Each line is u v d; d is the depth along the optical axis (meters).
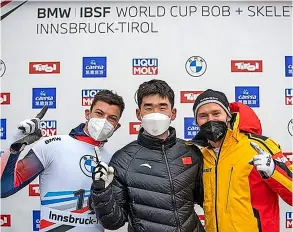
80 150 1.98
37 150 1.97
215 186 1.78
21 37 2.62
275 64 2.61
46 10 2.63
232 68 2.60
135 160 1.78
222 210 1.73
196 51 2.61
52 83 2.62
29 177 1.97
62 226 1.91
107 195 1.61
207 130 1.79
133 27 2.61
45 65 2.62
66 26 2.62
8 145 1.90
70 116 2.61
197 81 2.60
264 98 2.60
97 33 2.62
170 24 2.61
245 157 1.76
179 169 1.77
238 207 1.70
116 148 2.61
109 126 1.96
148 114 1.81
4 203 2.62
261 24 2.62
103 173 1.62
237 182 1.73
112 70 2.61
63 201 1.91
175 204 1.71
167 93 1.84
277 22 2.61
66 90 2.61
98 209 1.62
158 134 1.82
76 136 2.03
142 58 2.61
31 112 2.61
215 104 1.83
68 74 2.61
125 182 1.74
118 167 1.78
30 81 2.62
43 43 2.62
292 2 2.62
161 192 1.72
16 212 2.62
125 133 2.61
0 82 2.62
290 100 2.60
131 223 1.73
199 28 2.61
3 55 2.62
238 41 2.61
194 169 1.81
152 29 2.61
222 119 1.82
